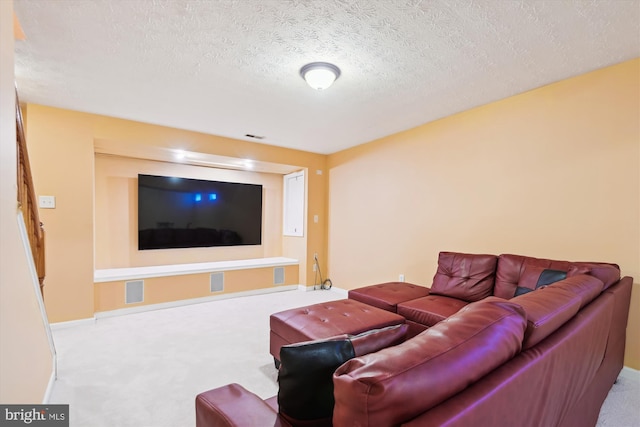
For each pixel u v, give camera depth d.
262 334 2.99
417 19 1.76
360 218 4.43
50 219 3.11
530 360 0.83
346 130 3.80
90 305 3.30
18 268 1.53
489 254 2.82
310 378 0.90
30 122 3.02
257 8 1.67
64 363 2.36
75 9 1.68
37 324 1.79
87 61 2.22
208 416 0.99
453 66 2.27
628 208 2.20
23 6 1.64
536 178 2.66
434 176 3.47
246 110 3.15
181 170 4.50
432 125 3.48
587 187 2.38
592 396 1.45
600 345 1.46
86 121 3.26
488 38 1.93
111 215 3.99
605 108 2.29
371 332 1.06
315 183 4.96
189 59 2.20
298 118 3.38
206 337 2.90
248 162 4.46
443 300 2.64
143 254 4.20
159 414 1.77
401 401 0.59
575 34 1.88
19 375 1.45
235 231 4.91
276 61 2.22
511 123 2.82
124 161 4.08
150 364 2.36
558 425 1.04
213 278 4.20
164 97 2.85
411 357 0.67
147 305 3.72
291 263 4.93
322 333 1.96
